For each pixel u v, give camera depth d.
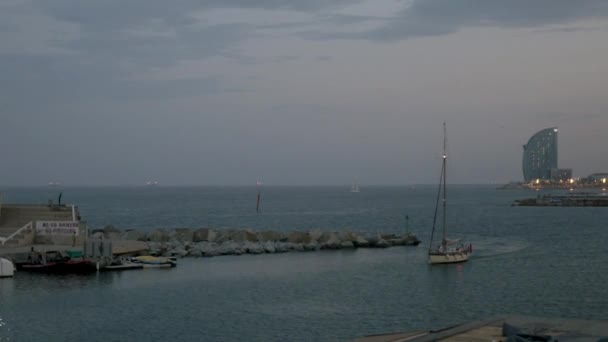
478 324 17.89
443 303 41.84
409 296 44.56
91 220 145.88
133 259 57.53
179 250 66.94
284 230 118.81
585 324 17.20
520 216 166.12
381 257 69.19
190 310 38.91
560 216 165.88
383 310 39.59
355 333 33.62
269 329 34.41
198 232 79.69
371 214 175.62
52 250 54.50
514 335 15.65
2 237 57.59
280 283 49.69
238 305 40.53
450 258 63.84
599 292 46.16
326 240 79.38
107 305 39.81
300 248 75.38
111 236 78.38
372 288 47.94
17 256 52.09
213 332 33.66
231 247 71.12
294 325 35.34
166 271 54.88
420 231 115.12
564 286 48.94
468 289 47.56
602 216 165.00
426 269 59.22
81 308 38.81
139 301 41.22
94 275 50.88
